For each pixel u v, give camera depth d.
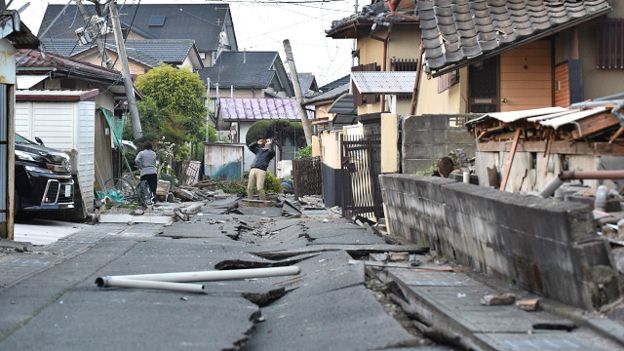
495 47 17.19
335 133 26.00
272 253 13.41
